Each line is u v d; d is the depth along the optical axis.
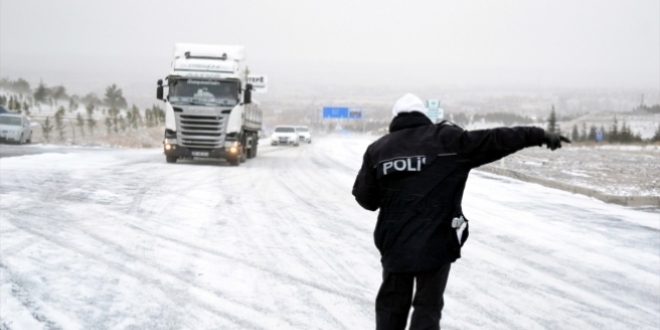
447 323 6.35
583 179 21.41
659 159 36.03
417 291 4.60
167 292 7.06
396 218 4.54
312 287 7.45
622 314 6.75
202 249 9.23
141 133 57.38
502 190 18.36
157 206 13.14
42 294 6.79
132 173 20.12
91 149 36.06
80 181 17.03
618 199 15.62
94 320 6.08
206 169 23.20
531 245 10.16
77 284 7.21
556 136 4.26
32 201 13.04
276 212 12.96
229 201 14.37
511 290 7.59
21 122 38.97
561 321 6.49
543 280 8.07
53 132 52.97
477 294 7.39
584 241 10.55
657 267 8.84
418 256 4.43
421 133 4.60
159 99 24.80
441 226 4.48
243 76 26.03
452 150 4.49
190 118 24.56
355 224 11.78
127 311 6.38
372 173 4.66
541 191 18.23
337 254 9.20
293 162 29.39
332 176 22.03
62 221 10.98
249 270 8.12
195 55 24.88
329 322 6.24
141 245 9.33
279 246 9.60
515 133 4.29
